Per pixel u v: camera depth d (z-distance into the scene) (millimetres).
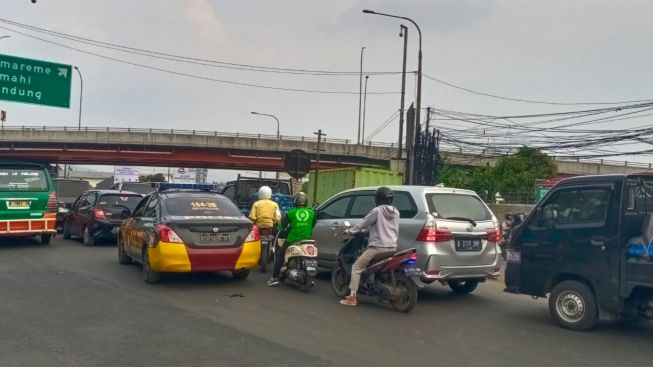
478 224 9305
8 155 58031
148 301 8688
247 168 58875
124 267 12125
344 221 10664
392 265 8430
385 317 8141
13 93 26375
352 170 20875
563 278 7969
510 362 6141
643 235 7102
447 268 8891
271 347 6383
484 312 8789
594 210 7637
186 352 6121
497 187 32375
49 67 27234
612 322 8336
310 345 6520
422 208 9039
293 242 10047
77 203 17828
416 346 6656
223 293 9531
